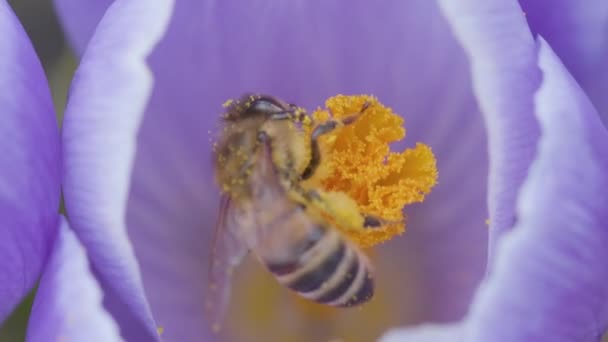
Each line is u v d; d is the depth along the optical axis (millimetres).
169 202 117
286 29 119
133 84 109
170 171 118
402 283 120
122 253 108
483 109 110
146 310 108
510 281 104
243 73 119
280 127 117
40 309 107
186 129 118
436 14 117
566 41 116
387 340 117
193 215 118
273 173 115
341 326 120
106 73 110
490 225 110
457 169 119
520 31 111
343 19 119
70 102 111
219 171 116
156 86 117
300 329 120
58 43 140
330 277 115
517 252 105
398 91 120
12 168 107
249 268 121
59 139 111
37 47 140
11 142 107
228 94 119
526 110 110
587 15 115
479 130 118
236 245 114
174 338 116
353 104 118
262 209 114
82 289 105
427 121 119
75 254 107
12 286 108
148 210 117
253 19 118
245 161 115
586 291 106
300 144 117
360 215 116
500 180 109
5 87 107
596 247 106
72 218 110
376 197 118
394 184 118
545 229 105
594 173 106
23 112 108
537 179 105
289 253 114
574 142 106
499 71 110
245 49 118
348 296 115
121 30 110
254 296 121
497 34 111
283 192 115
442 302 119
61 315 105
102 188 109
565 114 107
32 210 107
